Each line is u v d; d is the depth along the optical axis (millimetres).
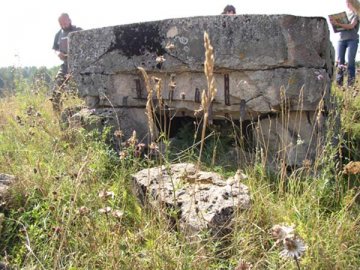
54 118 4703
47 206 2670
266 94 3637
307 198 2967
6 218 2756
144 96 4098
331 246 2422
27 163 3525
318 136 3408
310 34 3586
